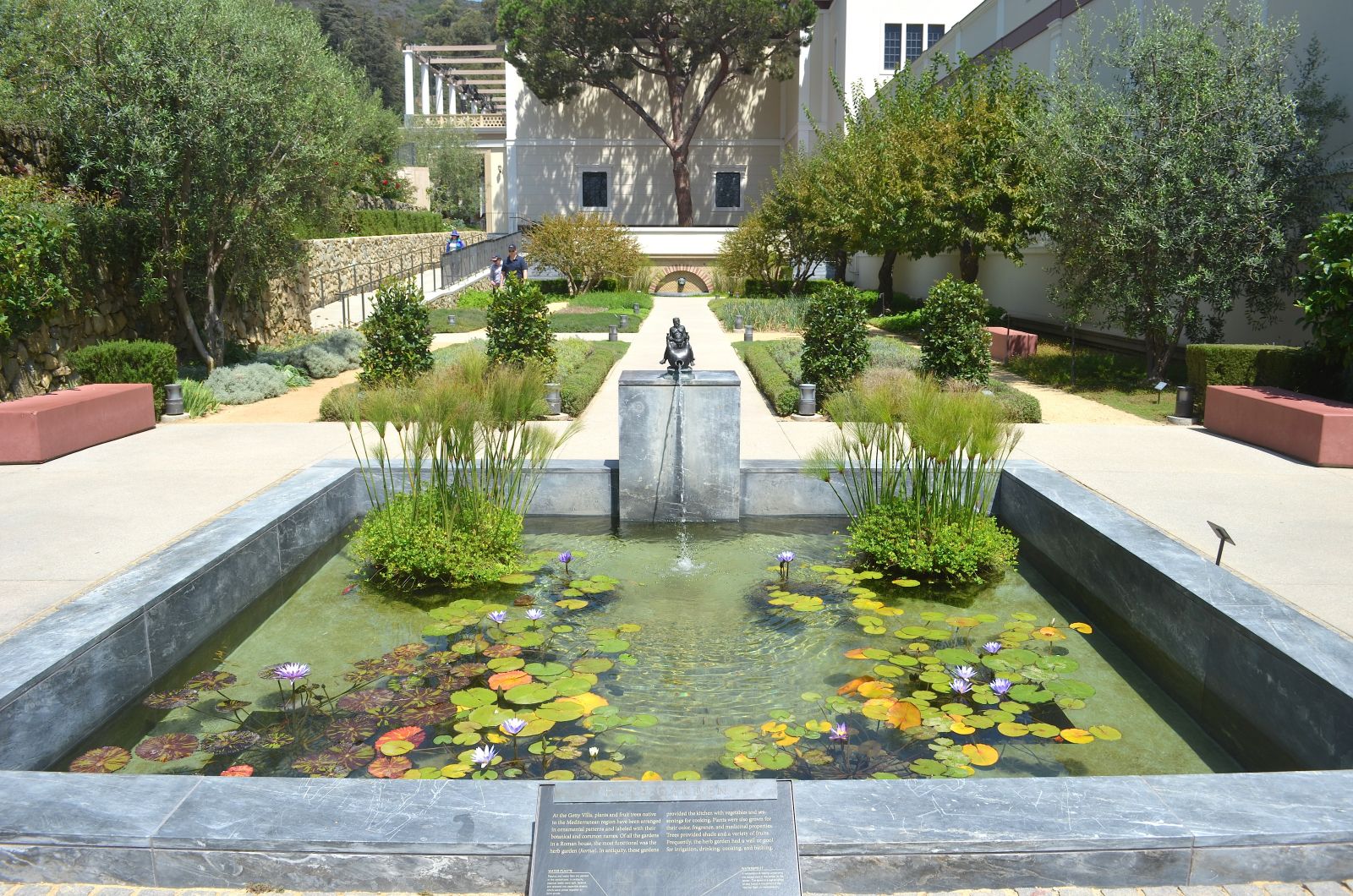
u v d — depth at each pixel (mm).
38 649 3955
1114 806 2873
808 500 7406
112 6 11086
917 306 25797
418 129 45969
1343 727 3473
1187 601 4648
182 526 6234
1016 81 18203
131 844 2730
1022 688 4453
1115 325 16094
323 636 5195
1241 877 2768
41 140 11859
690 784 2895
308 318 19172
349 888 2766
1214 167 11523
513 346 12211
